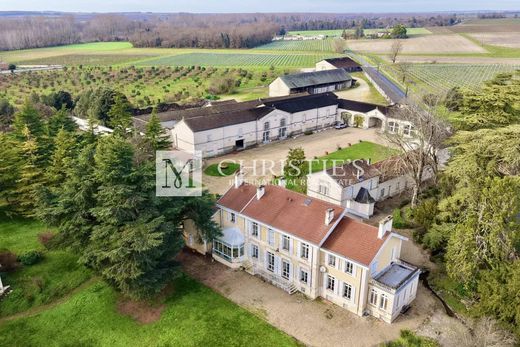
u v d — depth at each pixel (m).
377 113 113.75
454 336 41.19
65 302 48.81
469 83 163.00
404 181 76.88
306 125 114.38
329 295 48.62
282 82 145.12
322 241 46.81
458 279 48.09
